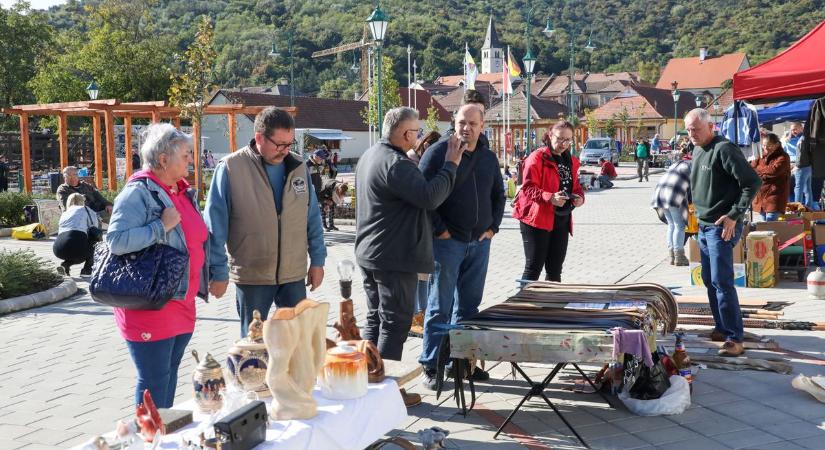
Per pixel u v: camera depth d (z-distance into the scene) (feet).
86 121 168.35
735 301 21.88
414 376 14.69
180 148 13.57
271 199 16.62
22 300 31.37
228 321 28.35
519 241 50.03
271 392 11.55
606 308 18.04
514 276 36.70
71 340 26.04
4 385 21.13
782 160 39.68
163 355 13.56
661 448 15.88
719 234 21.67
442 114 229.25
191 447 10.07
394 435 16.70
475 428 17.16
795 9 525.34
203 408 11.83
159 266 12.86
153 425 10.38
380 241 17.20
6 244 54.24
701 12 560.20
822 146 37.42
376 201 17.16
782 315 26.13
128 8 200.44
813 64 29.09
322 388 12.60
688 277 35.09
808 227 35.45
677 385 18.21
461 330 16.62
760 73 29.68
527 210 23.81
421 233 17.31
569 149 24.68
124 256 12.93
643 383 18.25
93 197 45.96
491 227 20.03
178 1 509.76
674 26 557.33
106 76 166.20
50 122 169.58
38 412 18.93
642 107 244.83
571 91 158.92
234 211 16.49
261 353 12.22
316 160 58.44
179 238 13.83
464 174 18.98
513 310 18.21
